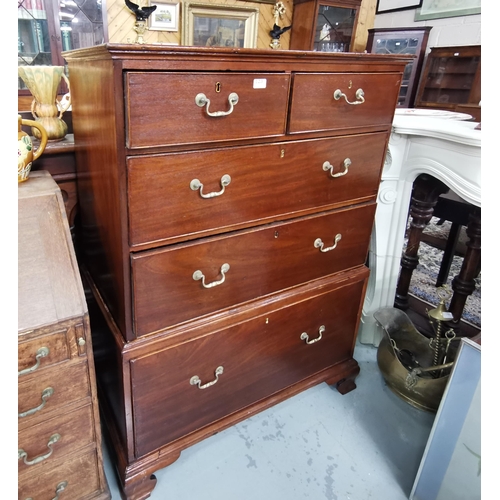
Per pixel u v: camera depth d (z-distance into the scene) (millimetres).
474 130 1225
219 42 2836
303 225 1056
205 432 1077
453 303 1633
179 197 800
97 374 1169
